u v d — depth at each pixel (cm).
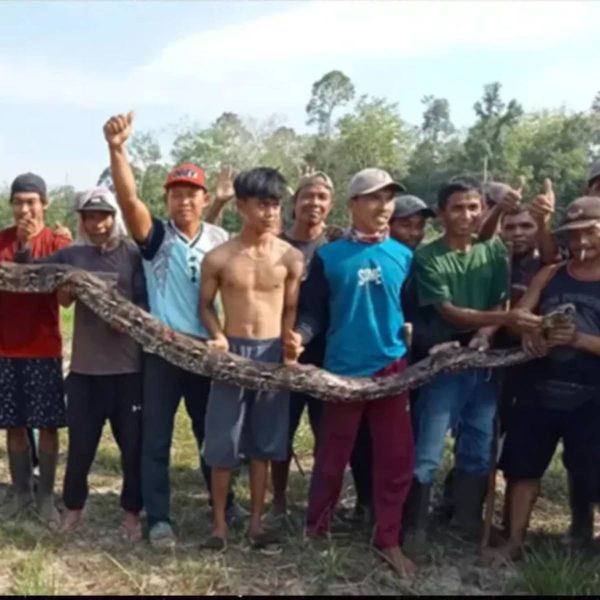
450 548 390
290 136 4512
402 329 369
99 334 385
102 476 496
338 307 366
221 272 367
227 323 372
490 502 382
